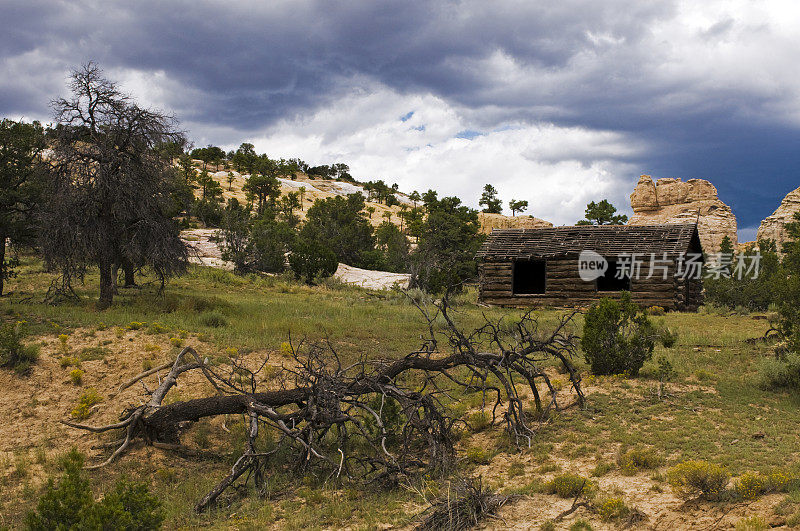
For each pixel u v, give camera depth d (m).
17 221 20.44
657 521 5.71
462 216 97.88
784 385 11.02
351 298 27.36
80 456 5.61
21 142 20.20
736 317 23.11
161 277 20.44
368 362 9.88
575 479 6.76
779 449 7.65
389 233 87.25
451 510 6.10
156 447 8.97
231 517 6.77
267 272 40.56
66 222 17.38
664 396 10.60
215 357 13.28
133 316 16.41
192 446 9.35
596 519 5.91
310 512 6.70
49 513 4.97
